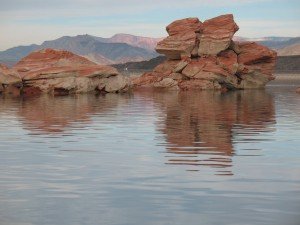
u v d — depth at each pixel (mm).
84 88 56750
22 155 15594
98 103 40750
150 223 8781
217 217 9086
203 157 15406
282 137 20156
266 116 29828
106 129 22719
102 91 58938
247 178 12281
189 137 20141
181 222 8828
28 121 26078
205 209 9570
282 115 30547
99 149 16875
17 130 22188
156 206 9781
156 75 75188
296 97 51656
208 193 10766
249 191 10938
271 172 13047
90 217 9109
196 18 74625
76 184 11609
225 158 15211
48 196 10508
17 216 9148
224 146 17688
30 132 21500
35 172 12945
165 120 27031
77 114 30359
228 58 72688
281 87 79438
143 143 18375
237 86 71875
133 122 25891
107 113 31188
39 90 55625
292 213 9281
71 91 56281
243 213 9305
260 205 9812
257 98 49875
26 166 13773
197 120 27156
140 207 9711
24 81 55625
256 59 75125
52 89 55500
